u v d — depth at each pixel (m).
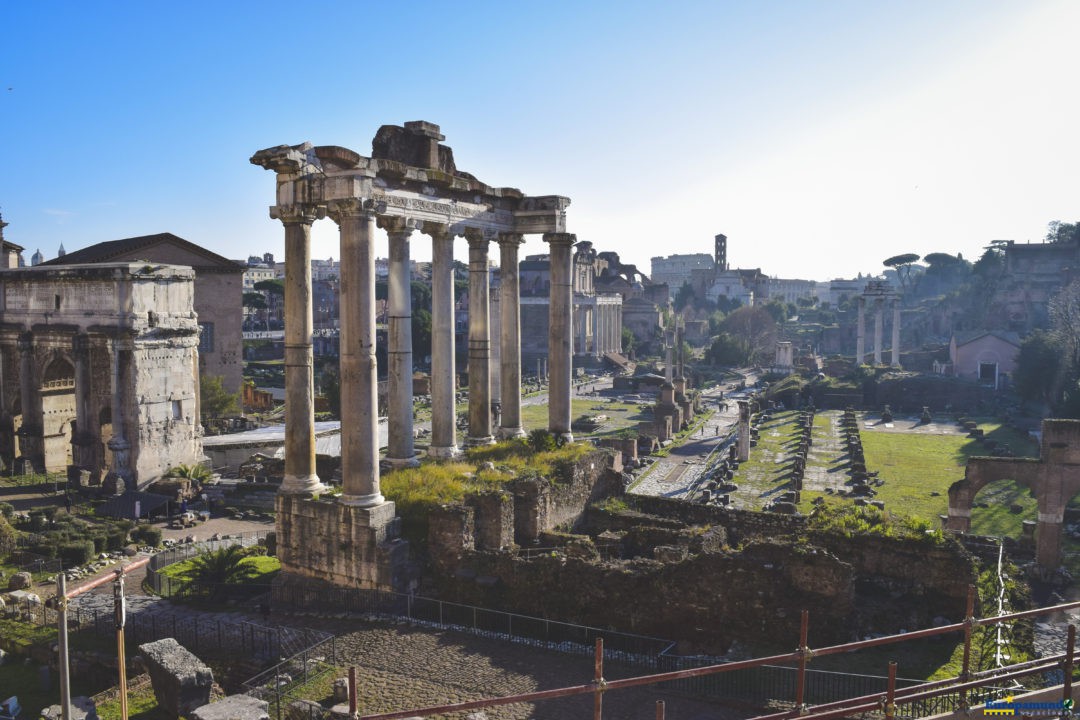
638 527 35.16
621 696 23.17
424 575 31.19
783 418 126.81
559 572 28.88
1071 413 95.69
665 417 105.81
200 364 101.62
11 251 95.50
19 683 27.91
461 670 25.00
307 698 23.36
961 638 26.55
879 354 169.75
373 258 31.20
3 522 45.50
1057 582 45.44
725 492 75.12
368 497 31.02
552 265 42.78
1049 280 179.25
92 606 33.84
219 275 102.56
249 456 76.06
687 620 27.38
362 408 30.84
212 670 26.77
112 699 24.61
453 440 39.91
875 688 22.83
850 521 31.19
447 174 36.12
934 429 112.50
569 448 41.09
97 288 66.06
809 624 26.00
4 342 72.94
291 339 32.38
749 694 22.97
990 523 59.22
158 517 57.69
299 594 31.55
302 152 31.66
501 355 43.81
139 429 65.06
